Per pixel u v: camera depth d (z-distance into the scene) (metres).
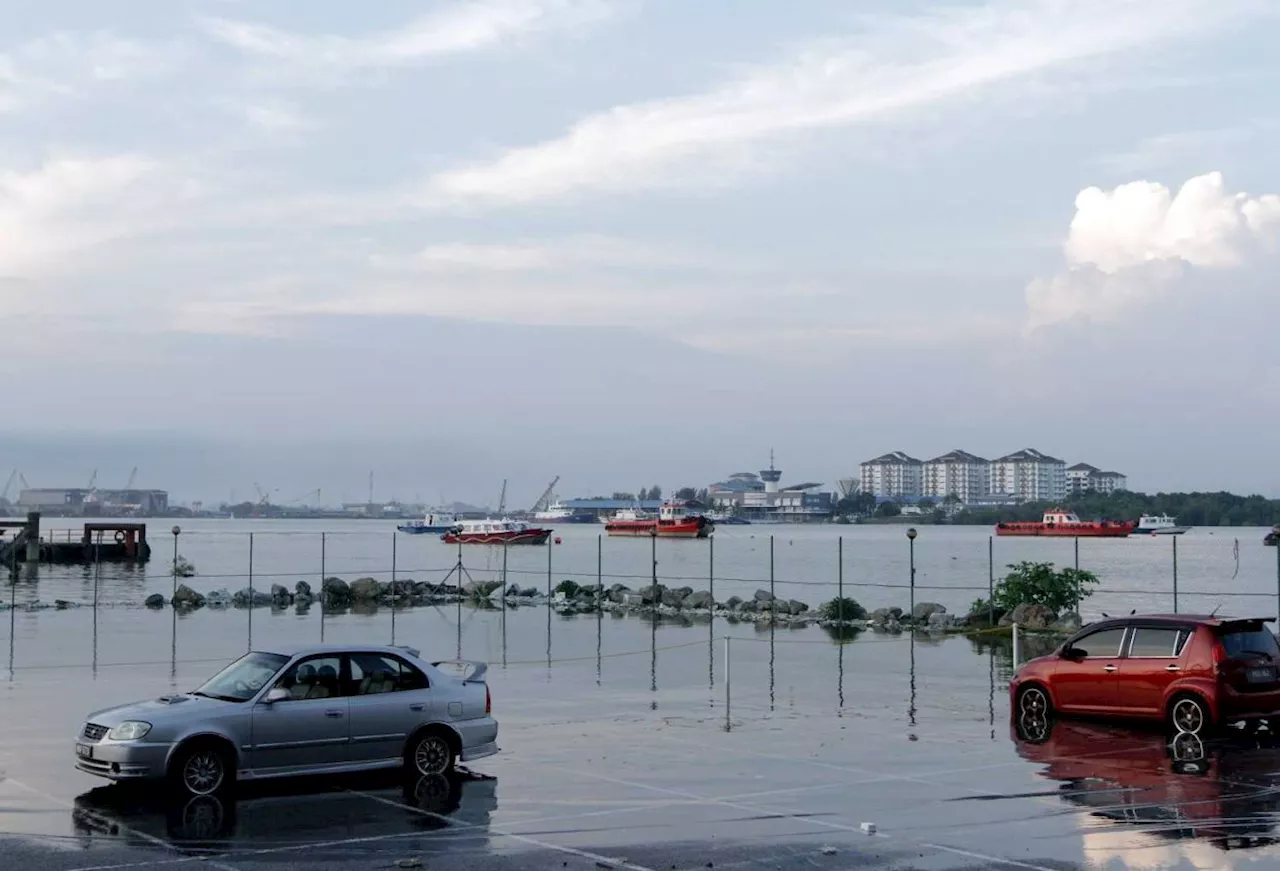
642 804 14.40
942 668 28.59
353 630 38.72
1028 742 18.67
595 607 50.56
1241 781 15.77
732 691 24.39
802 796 14.86
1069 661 20.42
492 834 12.94
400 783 15.52
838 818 13.71
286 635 36.44
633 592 54.69
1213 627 19.19
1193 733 18.97
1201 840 12.75
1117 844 12.59
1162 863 11.87
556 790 15.16
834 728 19.92
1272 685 19.31
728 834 12.98
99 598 54.34
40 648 32.06
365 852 12.16
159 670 27.02
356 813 13.86
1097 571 83.88
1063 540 183.50
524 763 16.94
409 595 56.53
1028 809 14.19
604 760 17.16
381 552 128.00
